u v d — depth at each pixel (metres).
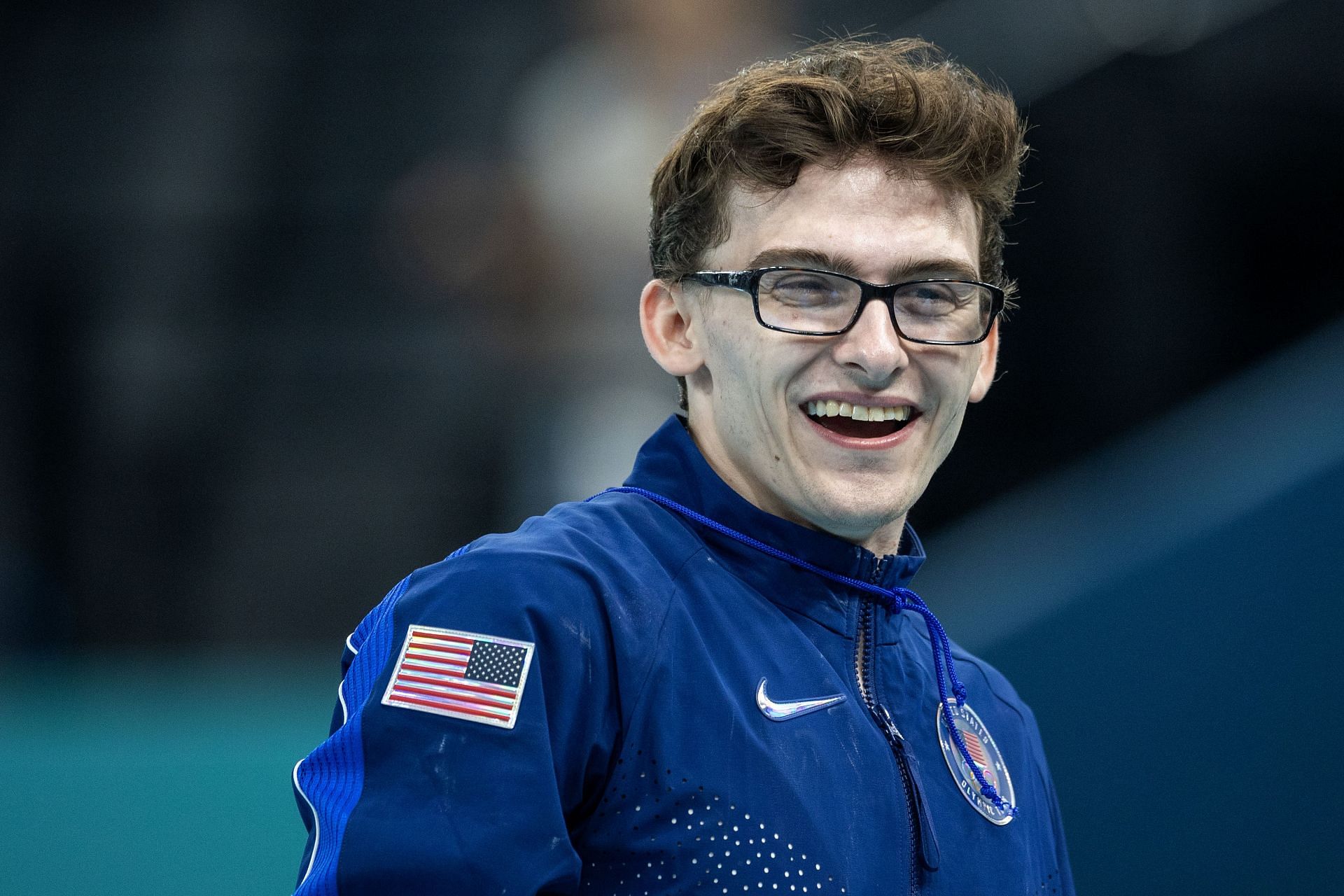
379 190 21.55
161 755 10.60
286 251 20.89
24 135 22.34
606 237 17.72
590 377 17.44
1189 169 15.76
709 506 5.45
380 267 20.03
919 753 5.38
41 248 21.19
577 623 4.78
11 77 22.91
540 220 18.16
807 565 5.38
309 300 20.28
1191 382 15.46
